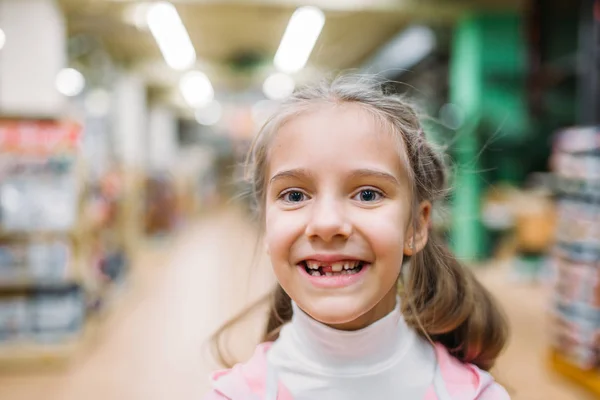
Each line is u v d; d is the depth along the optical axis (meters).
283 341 0.86
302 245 0.71
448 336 0.97
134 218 7.02
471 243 6.09
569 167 3.02
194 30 6.18
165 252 8.17
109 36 6.25
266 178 0.83
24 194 3.36
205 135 18.34
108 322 4.30
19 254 3.38
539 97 5.57
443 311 0.93
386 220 0.71
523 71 5.89
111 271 4.88
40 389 3.02
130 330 4.11
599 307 2.81
